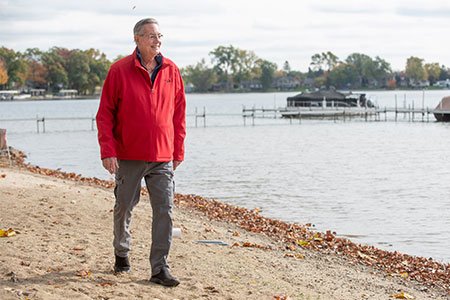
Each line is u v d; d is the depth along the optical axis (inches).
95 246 369.1
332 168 1427.2
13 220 422.9
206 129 2920.8
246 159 1641.2
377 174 1310.3
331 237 583.5
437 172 1343.5
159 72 288.8
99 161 1590.8
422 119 3329.2
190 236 457.4
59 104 6752.0
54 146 2021.4
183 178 1251.8
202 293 300.0
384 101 6501.0
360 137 2397.9
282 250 474.9
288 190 1075.9
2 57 7731.3
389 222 771.4
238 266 369.1
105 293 281.3
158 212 295.3
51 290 276.8
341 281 389.1
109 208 514.0
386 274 441.1
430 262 520.7
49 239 372.5
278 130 2815.0
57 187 625.9
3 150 1136.2
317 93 3973.9
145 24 284.8
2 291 265.6
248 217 681.6
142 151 285.7
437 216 814.5
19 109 5482.3
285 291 329.1
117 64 288.0
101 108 288.7
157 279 301.0
